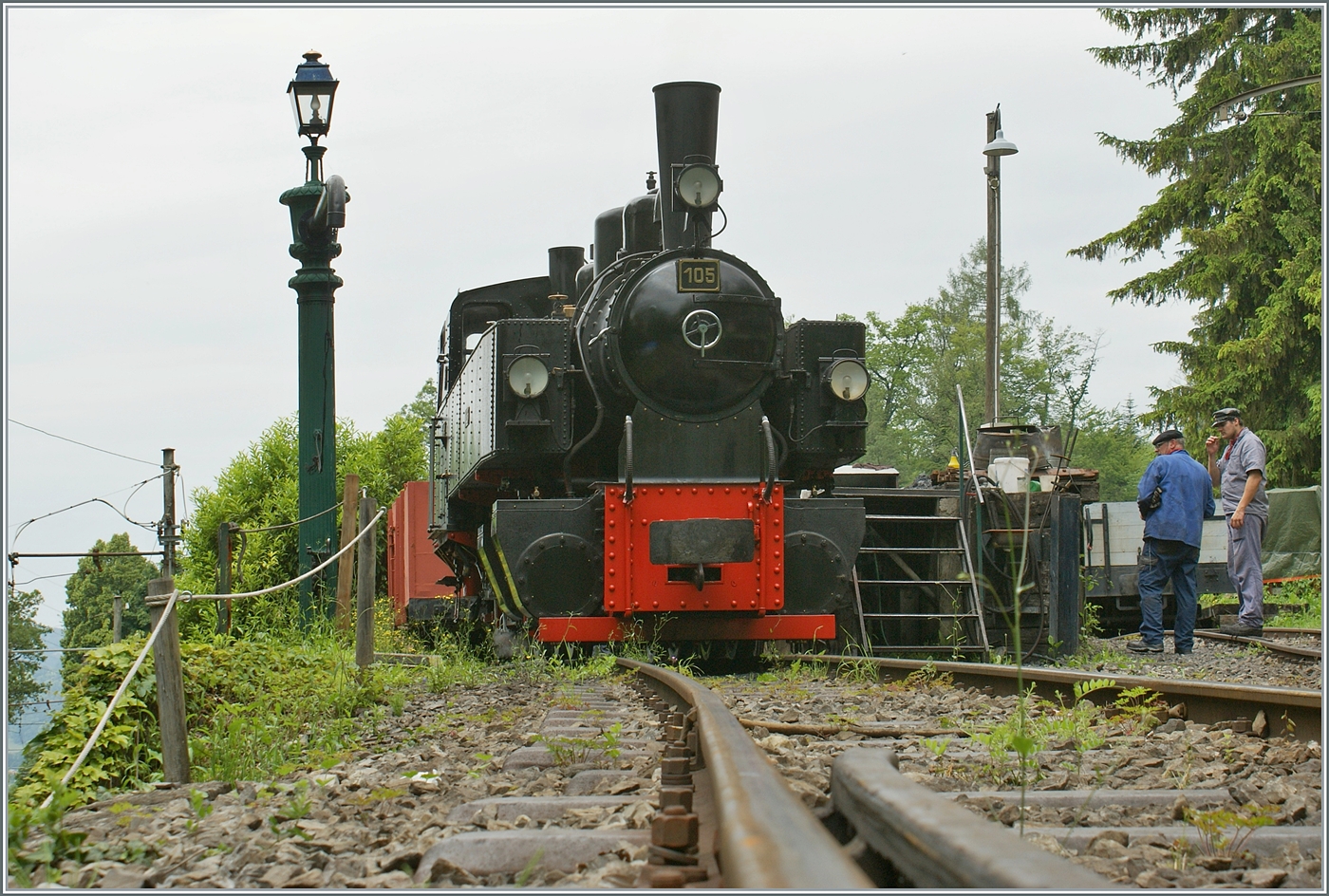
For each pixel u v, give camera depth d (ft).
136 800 15.24
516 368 34.81
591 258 45.42
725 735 12.23
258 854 11.28
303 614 41.75
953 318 212.43
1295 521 67.41
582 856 10.62
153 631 16.88
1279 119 87.51
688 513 34.12
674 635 34.35
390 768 16.94
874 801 8.53
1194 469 37.78
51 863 11.83
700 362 35.37
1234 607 54.44
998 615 37.83
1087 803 12.60
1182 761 15.67
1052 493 37.88
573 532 34.14
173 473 41.04
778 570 34.35
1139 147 96.32
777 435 36.86
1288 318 85.87
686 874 8.94
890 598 42.32
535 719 21.40
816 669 31.91
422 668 33.81
